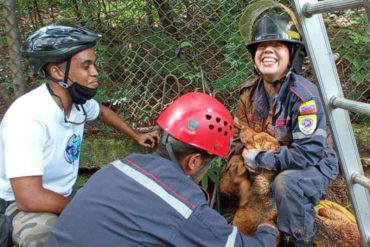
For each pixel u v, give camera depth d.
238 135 2.82
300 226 2.49
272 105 2.63
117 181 1.79
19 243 2.19
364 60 3.54
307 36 1.85
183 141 1.83
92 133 3.43
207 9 3.41
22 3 3.36
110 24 3.39
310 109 2.45
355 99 3.50
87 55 2.27
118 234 1.72
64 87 2.28
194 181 1.92
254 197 2.70
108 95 3.37
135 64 3.40
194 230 1.72
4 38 3.31
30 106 2.24
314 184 2.51
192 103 1.89
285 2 3.29
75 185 2.89
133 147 3.31
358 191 2.00
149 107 3.41
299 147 2.48
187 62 3.43
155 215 1.71
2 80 3.37
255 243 1.91
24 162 2.16
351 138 1.95
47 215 2.21
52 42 2.22
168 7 3.35
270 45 2.52
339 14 3.73
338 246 2.71
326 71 1.88
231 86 3.35
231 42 3.38
